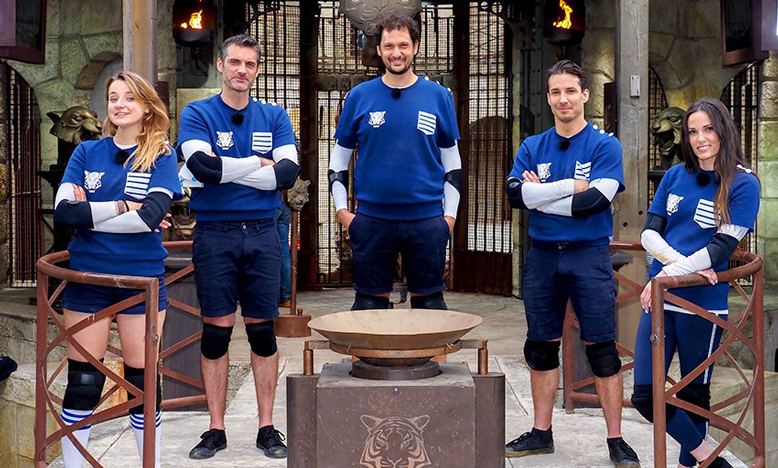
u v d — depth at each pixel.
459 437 3.25
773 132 10.77
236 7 10.16
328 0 10.80
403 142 4.54
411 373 3.31
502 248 10.51
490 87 10.55
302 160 10.97
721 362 8.05
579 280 4.27
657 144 8.38
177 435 5.00
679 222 4.09
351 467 3.26
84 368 3.92
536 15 9.88
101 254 3.84
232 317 4.53
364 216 4.69
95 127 8.64
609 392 4.43
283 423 5.33
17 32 8.95
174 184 3.91
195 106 4.38
